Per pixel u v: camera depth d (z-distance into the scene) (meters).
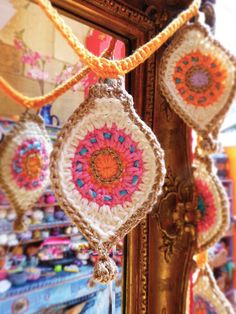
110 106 0.33
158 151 0.35
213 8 0.54
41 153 0.34
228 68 0.52
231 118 0.74
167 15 0.48
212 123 0.52
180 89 0.50
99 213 0.33
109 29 0.41
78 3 0.37
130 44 0.44
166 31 0.38
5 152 0.31
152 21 0.46
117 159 0.34
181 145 0.51
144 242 0.45
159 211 0.48
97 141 0.33
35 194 0.33
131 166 0.34
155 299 0.46
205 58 0.51
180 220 0.50
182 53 0.50
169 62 0.49
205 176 0.53
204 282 0.53
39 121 0.34
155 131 0.48
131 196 0.34
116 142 0.34
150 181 0.35
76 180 0.32
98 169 0.33
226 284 0.87
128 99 0.34
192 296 0.52
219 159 0.85
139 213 0.34
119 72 0.33
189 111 0.50
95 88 0.33
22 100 0.33
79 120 0.32
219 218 0.54
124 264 0.43
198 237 0.52
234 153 0.86
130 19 0.43
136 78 0.45
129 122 0.34
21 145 0.32
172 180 0.50
